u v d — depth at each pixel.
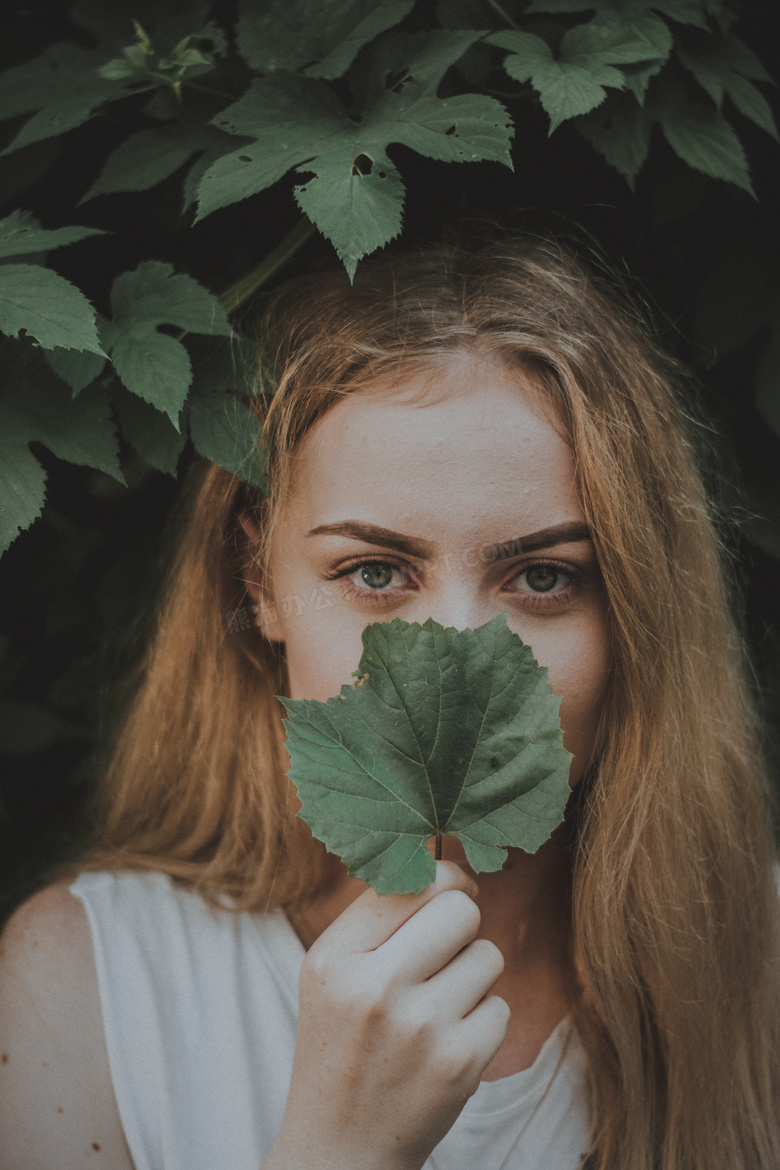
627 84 0.55
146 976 0.61
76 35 0.65
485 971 0.50
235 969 0.62
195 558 0.66
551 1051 0.61
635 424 0.61
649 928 0.62
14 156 0.62
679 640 0.62
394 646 0.46
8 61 0.65
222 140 0.58
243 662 0.66
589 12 0.59
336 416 0.54
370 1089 0.49
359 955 0.50
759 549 0.70
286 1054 0.60
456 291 0.58
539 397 0.54
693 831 0.63
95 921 0.62
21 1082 0.58
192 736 0.67
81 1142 0.58
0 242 0.54
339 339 0.56
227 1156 0.58
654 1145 0.62
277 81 0.55
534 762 0.46
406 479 0.52
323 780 0.46
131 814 0.69
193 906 0.64
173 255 0.63
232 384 0.55
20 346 0.53
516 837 0.46
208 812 0.66
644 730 0.60
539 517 0.53
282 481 0.56
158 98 0.59
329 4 0.56
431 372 0.53
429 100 0.54
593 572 0.55
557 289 0.60
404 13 0.56
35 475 0.52
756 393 0.63
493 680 0.47
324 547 0.54
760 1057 0.65
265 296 0.62
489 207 0.63
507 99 0.60
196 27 0.61
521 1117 0.60
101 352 0.49
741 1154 0.64
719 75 0.58
